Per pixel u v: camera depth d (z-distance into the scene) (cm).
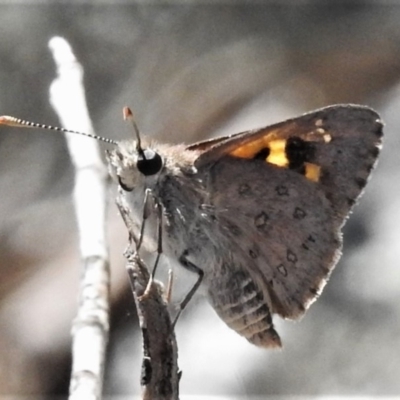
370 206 32
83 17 45
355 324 31
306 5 46
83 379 28
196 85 42
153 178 28
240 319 29
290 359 31
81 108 29
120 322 32
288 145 28
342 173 28
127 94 43
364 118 28
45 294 33
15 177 42
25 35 45
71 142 29
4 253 36
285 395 31
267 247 28
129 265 27
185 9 47
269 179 28
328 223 28
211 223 28
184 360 31
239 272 28
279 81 41
